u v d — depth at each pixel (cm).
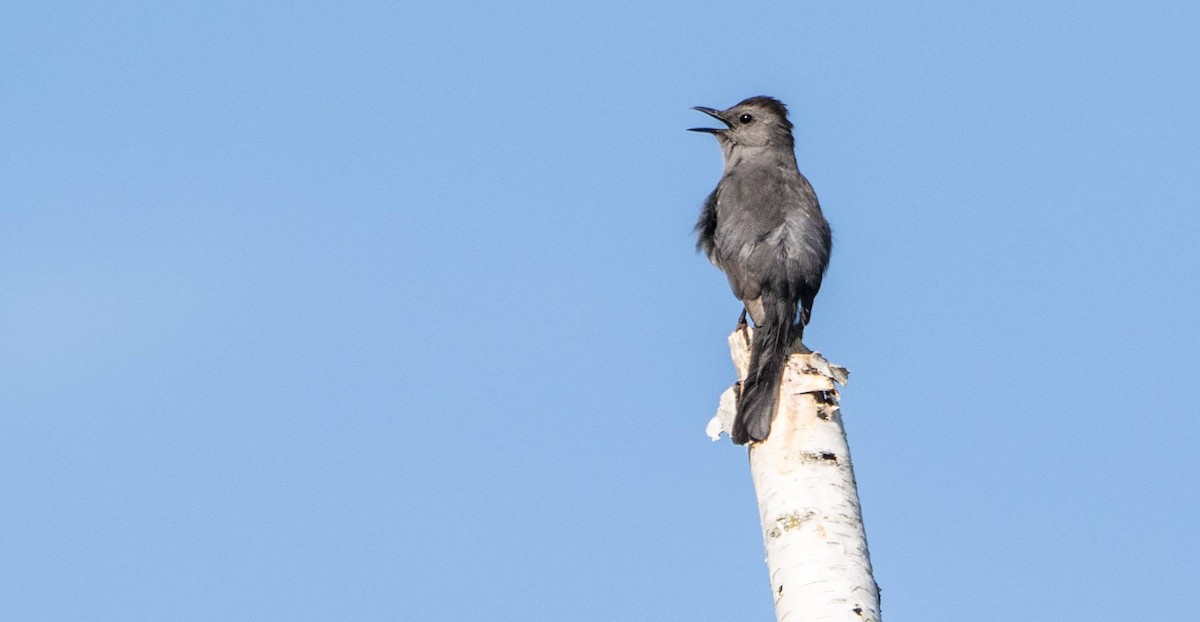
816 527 993
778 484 1030
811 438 1055
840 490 1022
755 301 1509
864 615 949
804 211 1570
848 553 980
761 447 1067
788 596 972
